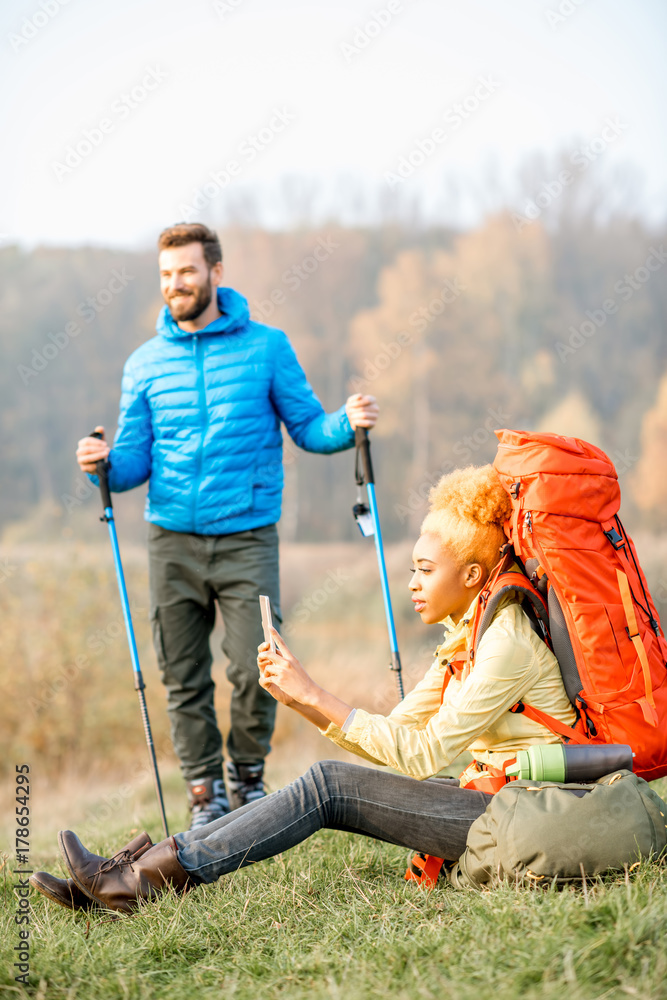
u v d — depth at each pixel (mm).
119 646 10078
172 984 2238
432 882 2723
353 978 2113
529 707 2623
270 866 3080
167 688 4094
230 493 3953
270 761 7656
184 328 4039
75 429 42281
